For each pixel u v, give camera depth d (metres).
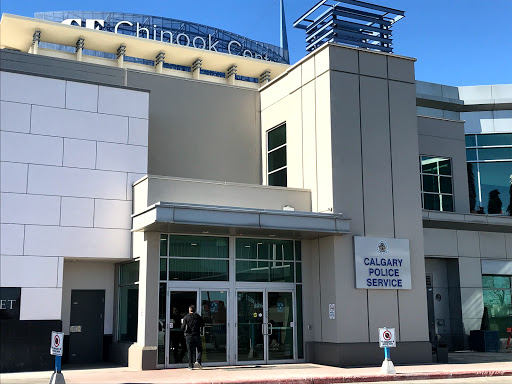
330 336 19.52
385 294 20.17
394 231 20.70
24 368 17.72
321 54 21.16
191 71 49.62
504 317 26.30
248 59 49.69
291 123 22.67
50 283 18.48
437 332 25.30
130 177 20.31
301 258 20.80
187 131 23.28
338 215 19.45
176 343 18.58
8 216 18.28
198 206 17.55
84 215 19.36
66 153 19.45
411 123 21.88
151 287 18.27
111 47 46.91
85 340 20.44
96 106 20.20
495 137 31.58
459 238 25.88
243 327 19.55
